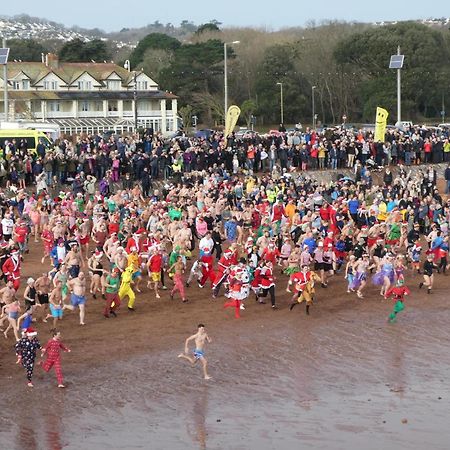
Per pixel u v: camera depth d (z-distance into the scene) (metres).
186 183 63.78
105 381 33.69
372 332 40.62
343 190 63.84
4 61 82.00
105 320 40.84
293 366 35.91
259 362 36.25
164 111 141.50
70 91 137.25
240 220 55.59
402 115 151.75
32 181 65.12
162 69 161.25
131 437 28.86
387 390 33.38
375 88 149.88
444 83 152.38
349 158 78.12
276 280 48.53
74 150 70.56
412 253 51.53
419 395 32.91
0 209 54.84
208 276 46.06
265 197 61.72
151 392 32.72
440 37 160.62
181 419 30.38
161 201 58.28
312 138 78.62
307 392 33.06
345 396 32.72
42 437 28.70
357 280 46.22
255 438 28.86
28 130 71.38
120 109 138.88
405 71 149.25
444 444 28.38
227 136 75.94
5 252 45.09
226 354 37.06
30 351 32.69
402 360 36.81
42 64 141.62
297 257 46.47
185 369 35.22
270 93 156.38
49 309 41.00
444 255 51.84
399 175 73.06
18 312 37.09
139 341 38.22
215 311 42.78
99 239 49.53
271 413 31.00
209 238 46.09
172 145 72.19
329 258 47.59
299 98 156.38
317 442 28.52
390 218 55.94
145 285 46.31
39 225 55.41
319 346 38.41
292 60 162.62
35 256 51.34
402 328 41.34
